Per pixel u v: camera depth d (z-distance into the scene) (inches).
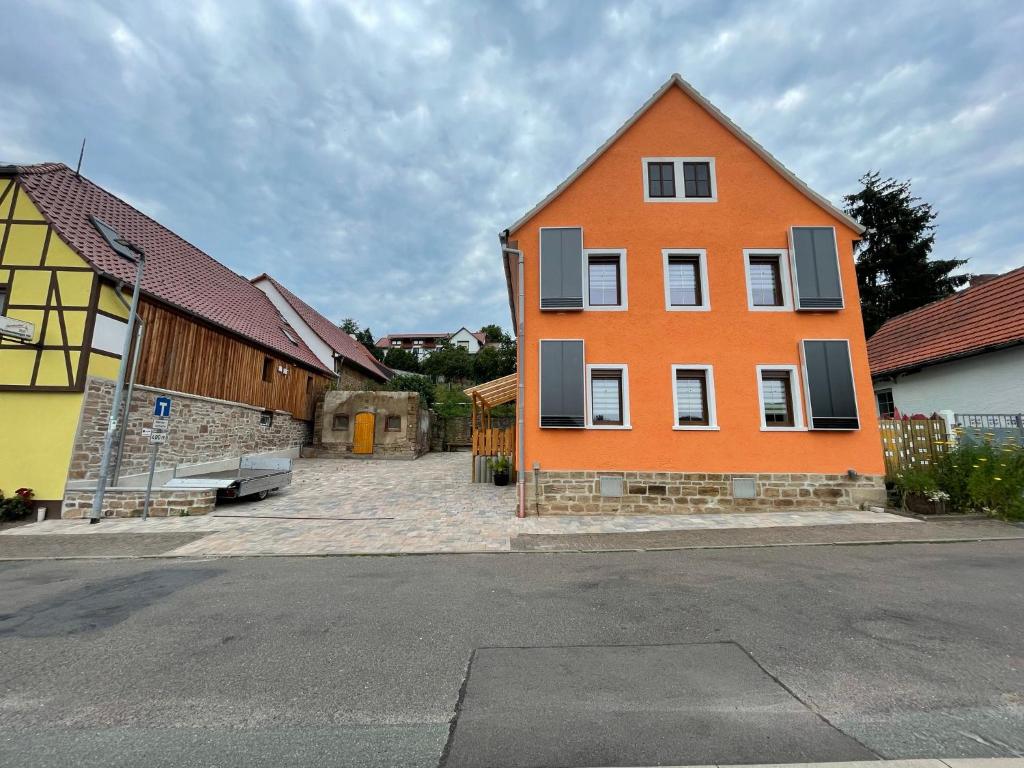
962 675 132.3
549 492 405.7
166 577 244.7
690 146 455.5
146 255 566.3
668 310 428.8
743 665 139.4
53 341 414.9
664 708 116.9
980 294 553.3
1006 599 190.5
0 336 396.5
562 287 429.1
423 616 183.6
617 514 400.5
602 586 219.0
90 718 117.3
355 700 123.4
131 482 462.6
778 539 306.8
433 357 1711.4
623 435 411.2
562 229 436.8
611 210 445.7
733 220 442.0
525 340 426.6
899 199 1031.6
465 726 110.5
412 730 109.2
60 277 424.2
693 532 331.9
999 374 468.8
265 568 260.2
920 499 369.7
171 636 168.1
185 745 105.3
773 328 425.1
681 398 423.8
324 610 192.1
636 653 148.6
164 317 512.4
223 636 167.3
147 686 133.1
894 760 96.0
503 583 226.1
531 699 122.2
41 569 264.2
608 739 104.5
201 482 424.5
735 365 419.8
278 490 522.6
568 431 412.8
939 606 184.1
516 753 100.0
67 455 399.5
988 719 111.3
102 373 431.8
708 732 106.7
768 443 407.5
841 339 417.4
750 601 194.2
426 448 957.2
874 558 258.1
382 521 376.8
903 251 1019.9
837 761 95.9
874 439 405.7
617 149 455.2
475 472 582.6
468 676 135.3
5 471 395.2
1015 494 337.1
